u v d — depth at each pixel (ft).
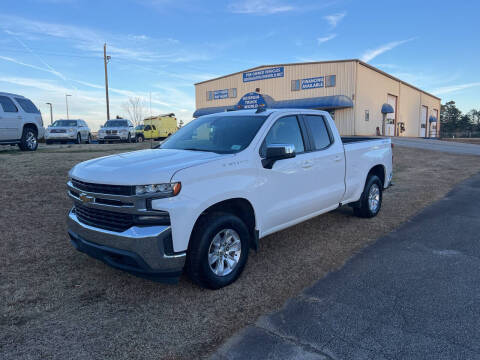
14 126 41.81
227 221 12.03
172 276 11.08
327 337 9.53
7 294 11.80
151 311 10.86
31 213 19.86
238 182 12.43
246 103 116.16
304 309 10.94
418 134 161.17
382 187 22.09
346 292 12.00
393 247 16.21
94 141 95.50
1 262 14.20
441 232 18.21
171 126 115.34
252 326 10.09
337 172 17.69
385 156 22.02
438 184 31.50
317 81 104.42
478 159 50.21
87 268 13.85
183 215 10.84
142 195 10.59
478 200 25.07
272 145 13.14
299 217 15.78
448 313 10.60
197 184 11.25
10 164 31.27
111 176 11.08
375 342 9.28
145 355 8.85
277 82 111.65
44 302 11.34
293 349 9.05
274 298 11.62
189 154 12.84
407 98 141.79
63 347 9.14
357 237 17.65
